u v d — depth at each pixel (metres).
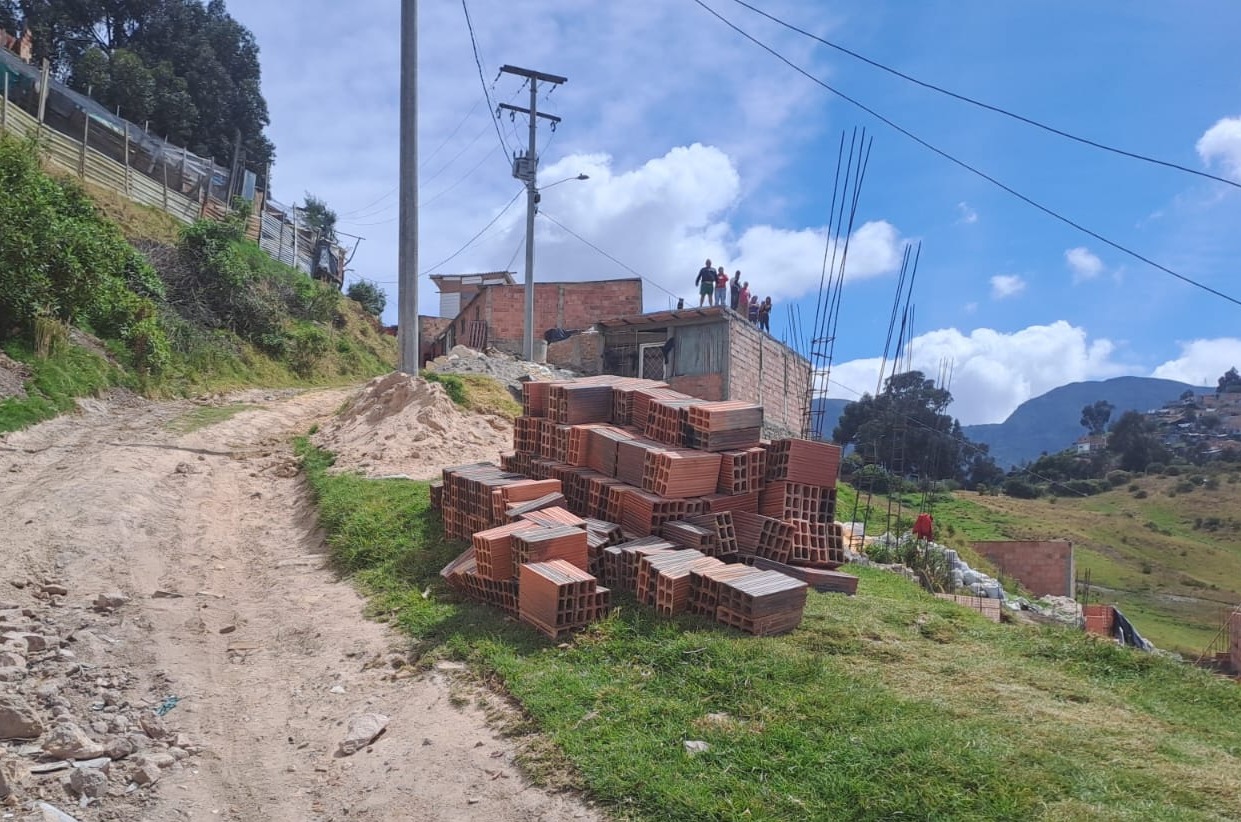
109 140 34.09
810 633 6.96
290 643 7.40
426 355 40.94
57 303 17.12
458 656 6.73
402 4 17.31
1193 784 4.55
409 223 17.30
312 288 39.16
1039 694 6.08
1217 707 6.36
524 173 30.03
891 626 7.52
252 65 45.97
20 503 9.78
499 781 4.97
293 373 30.59
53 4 39.66
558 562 7.26
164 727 5.59
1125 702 6.20
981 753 4.74
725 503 8.51
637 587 7.39
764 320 27.94
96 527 9.20
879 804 4.27
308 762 5.44
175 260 28.77
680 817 4.36
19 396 14.37
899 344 17.22
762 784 4.57
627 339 27.59
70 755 5.07
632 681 5.98
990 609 10.97
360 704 6.18
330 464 13.73
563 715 5.52
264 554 10.08
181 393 21.11
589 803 4.64
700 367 24.88
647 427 9.23
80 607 7.38
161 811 4.71
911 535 16.02
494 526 8.70
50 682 5.86
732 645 6.34
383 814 4.80
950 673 6.39
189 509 11.01
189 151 40.47
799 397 29.11
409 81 17.30
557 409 9.80
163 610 7.65
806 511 8.97
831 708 5.36
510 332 33.38
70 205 20.83
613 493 8.48
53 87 31.95
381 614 7.91
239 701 6.23
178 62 42.38
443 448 14.20
